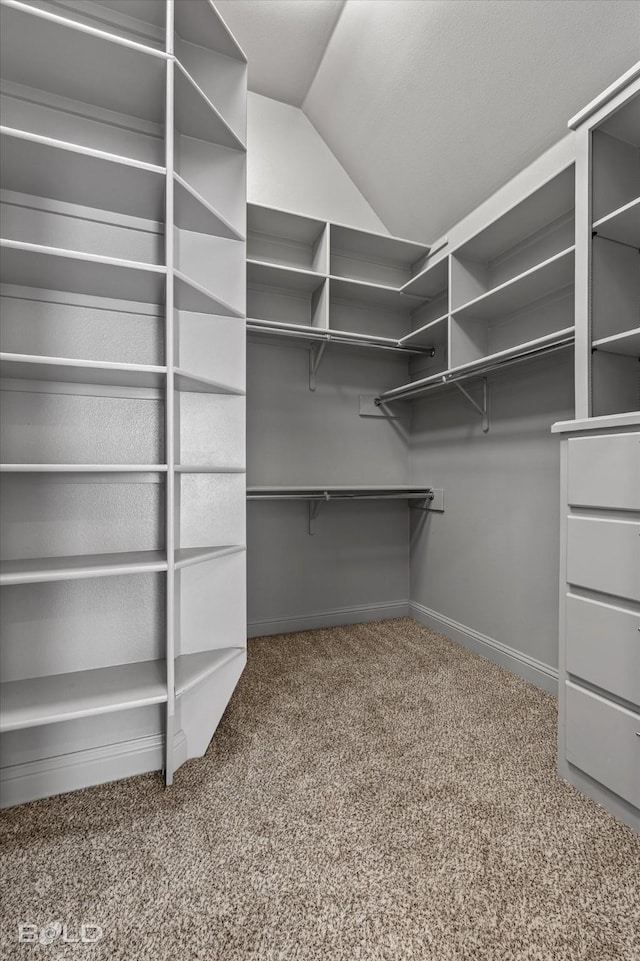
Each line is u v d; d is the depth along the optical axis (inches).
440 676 80.2
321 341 95.8
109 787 51.3
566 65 60.8
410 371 112.6
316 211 99.7
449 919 35.4
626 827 45.1
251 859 41.1
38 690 50.0
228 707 69.1
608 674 46.8
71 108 53.3
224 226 59.6
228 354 63.1
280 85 92.7
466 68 69.2
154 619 59.0
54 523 54.7
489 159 78.3
